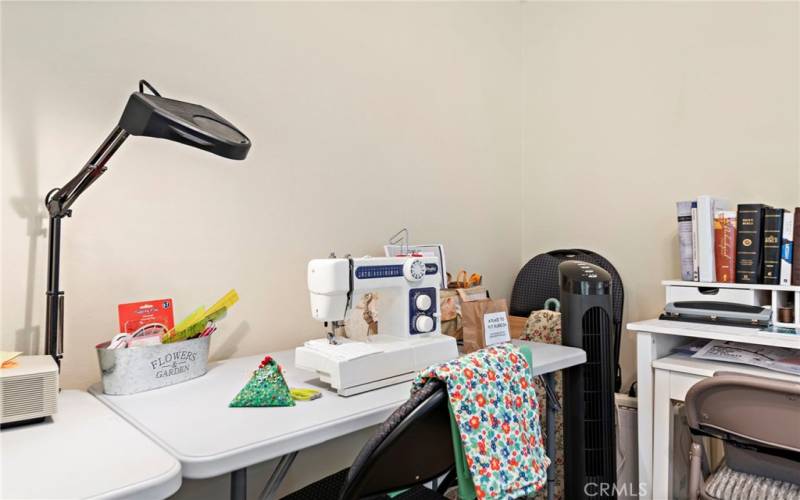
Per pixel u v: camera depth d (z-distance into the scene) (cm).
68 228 127
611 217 232
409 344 127
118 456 77
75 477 69
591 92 238
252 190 162
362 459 85
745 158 195
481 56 242
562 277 166
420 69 214
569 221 246
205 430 90
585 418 160
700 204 180
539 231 258
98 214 132
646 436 167
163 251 143
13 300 120
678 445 167
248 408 103
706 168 205
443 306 170
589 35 239
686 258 187
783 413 116
